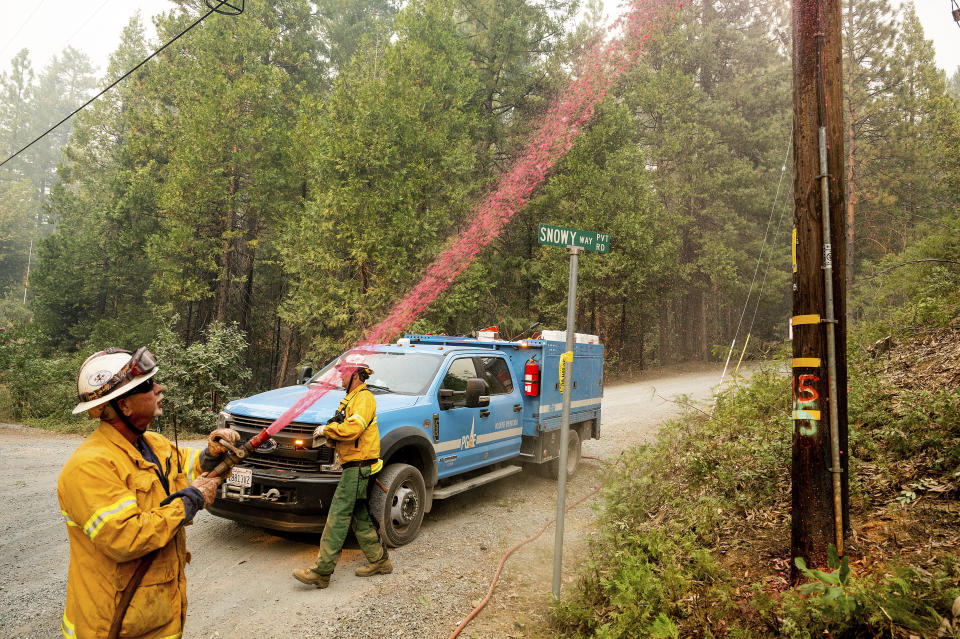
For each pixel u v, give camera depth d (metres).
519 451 7.52
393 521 5.30
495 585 4.48
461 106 21.78
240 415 5.21
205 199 22.95
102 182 31.17
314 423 4.87
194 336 30.08
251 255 28.97
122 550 1.87
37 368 14.26
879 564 3.42
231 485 4.90
